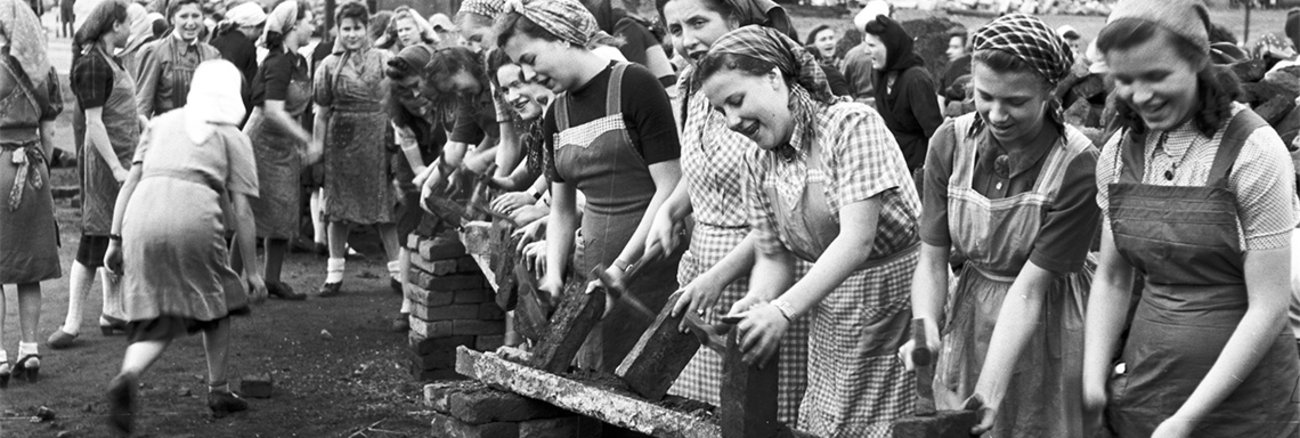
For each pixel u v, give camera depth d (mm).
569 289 4965
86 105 7984
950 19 9328
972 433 3607
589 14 4867
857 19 8969
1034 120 3711
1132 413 3791
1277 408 3586
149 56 9250
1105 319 3805
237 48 9945
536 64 4781
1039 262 3805
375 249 11336
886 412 4242
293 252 11117
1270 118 5340
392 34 9844
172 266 6492
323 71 9469
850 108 3973
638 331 4797
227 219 6754
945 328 4129
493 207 6086
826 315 4281
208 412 6773
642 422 4215
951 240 4051
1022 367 3975
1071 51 3719
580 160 4883
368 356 7953
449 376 7473
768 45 3949
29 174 7305
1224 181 3498
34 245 7285
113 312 8281
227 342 6762
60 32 14242
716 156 4461
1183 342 3635
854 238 3900
